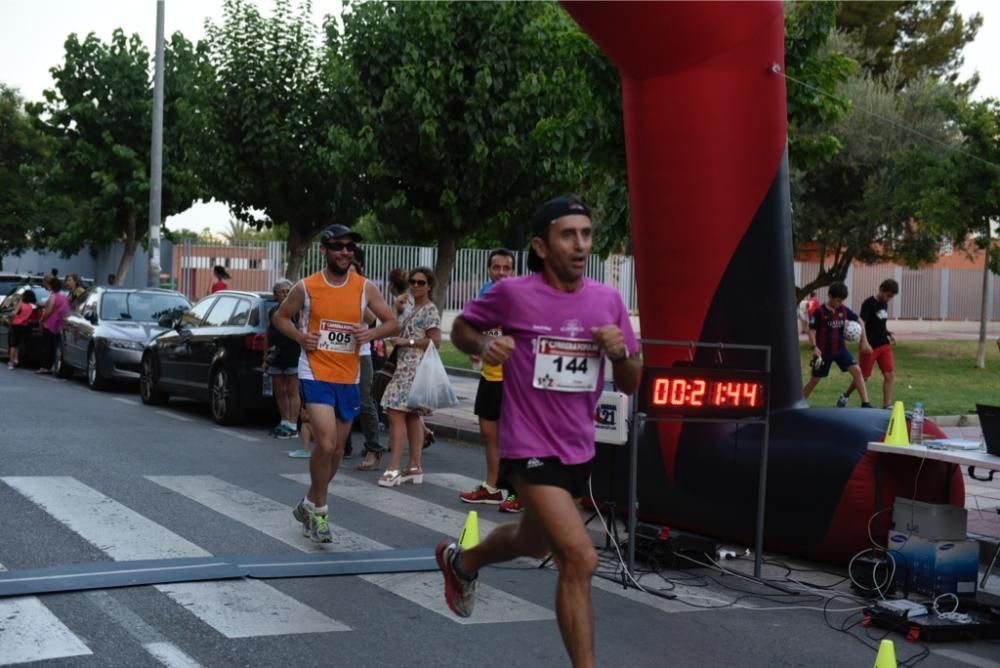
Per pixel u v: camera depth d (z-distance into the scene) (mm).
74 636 5410
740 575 7430
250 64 21031
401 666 5195
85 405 15633
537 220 4684
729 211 8086
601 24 7637
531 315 4598
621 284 31375
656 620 6289
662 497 8445
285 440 12781
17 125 41000
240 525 8070
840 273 31891
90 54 32906
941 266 44875
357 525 8320
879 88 31016
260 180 21516
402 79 15820
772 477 7793
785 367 8219
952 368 23750
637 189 8297
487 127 16141
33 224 41500
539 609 6309
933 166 23484
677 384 7176
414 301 10227
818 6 11891
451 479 10734
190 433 13070
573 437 4605
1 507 8273
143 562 6848
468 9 16031
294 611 6004
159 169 24859
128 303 18906
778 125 8125
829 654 5781
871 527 7301
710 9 7551
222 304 14781
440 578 6859
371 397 11156
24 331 22172
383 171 16516
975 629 6227
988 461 6375
